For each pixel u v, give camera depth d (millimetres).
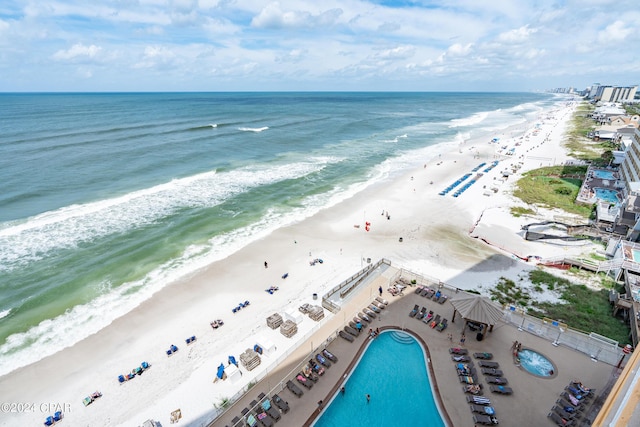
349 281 29375
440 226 41719
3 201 45156
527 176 60312
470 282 30375
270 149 78562
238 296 29297
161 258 34250
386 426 17812
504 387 19141
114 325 26031
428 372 20531
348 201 49219
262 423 17672
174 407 19719
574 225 40156
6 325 25625
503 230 40375
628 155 55375
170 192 50344
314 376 20203
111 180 54219
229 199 48500
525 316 24578
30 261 32969
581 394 18438
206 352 23594
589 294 28172
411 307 26359
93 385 21297
